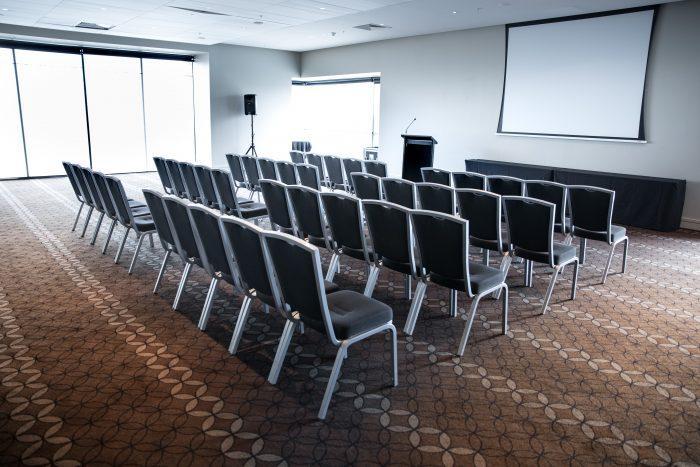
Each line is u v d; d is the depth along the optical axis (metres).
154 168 13.62
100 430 2.47
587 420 2.62
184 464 2.25
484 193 4.03
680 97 7.45
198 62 13.44
